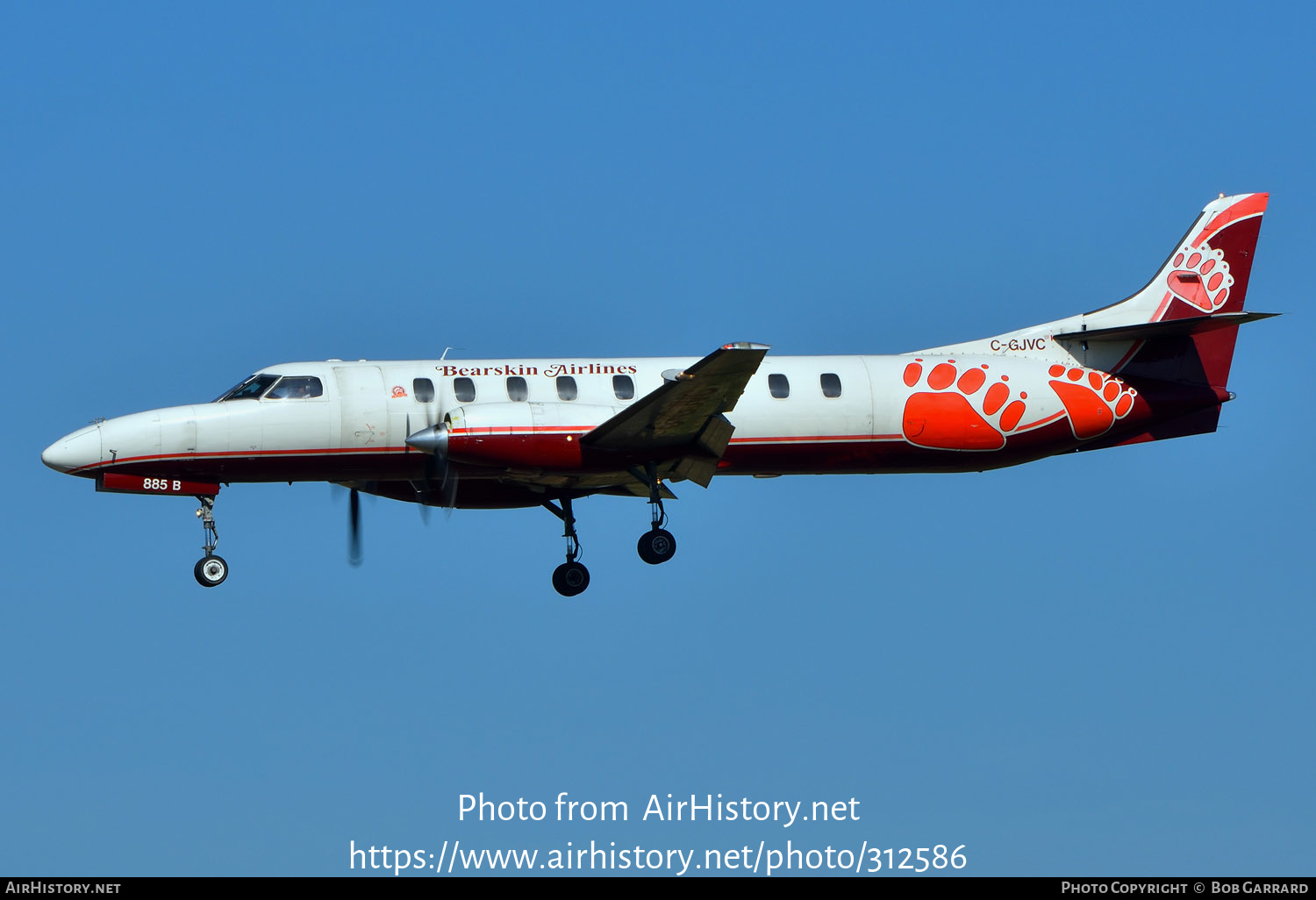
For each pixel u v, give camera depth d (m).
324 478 90.31
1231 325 94.69
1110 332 95.75
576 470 87.31
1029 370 96.69
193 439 86.69
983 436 95.12
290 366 89.62
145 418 87.00
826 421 92.44
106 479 87.12
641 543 89.56
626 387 90.62
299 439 87.62
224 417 87.12
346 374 89.19
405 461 89.25
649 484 89.75
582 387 90.25
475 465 86.19
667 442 87.56
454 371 90.00
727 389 82.19
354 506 96.69
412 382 89.25
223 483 90.12
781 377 92.75
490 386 89.62
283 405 87.56
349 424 87.69
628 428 85.50
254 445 87.38
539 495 96.31
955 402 94.56
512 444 85.50
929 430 94.00
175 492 89.31
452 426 85.00
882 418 93.31
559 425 86.44
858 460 94.25
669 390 81.50
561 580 95.56
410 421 88.19
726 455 91.62
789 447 92.50
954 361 95.88
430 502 92.69
